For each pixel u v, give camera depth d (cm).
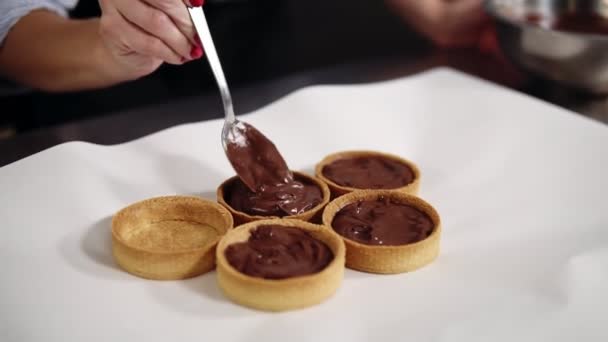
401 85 87
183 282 61
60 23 87
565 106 86
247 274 59
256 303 58
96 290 60
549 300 59
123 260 62
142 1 68
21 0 86
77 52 83
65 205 67
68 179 69
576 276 61
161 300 59
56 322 57
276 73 112
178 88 100
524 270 63
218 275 60
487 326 57
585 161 75
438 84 87
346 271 63
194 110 83
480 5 101
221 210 65
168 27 68
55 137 76
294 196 67
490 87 87
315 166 75
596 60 81
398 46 126
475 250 65
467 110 83
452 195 72
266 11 107
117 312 58
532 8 94
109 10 71
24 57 87
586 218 68
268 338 56
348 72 92
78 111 96
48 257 62
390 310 59
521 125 80
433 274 63
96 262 63
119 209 68
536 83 91
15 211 66
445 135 80
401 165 74
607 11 92
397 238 64
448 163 77
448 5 102
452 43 102
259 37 108
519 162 76
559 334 56
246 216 65
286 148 77
